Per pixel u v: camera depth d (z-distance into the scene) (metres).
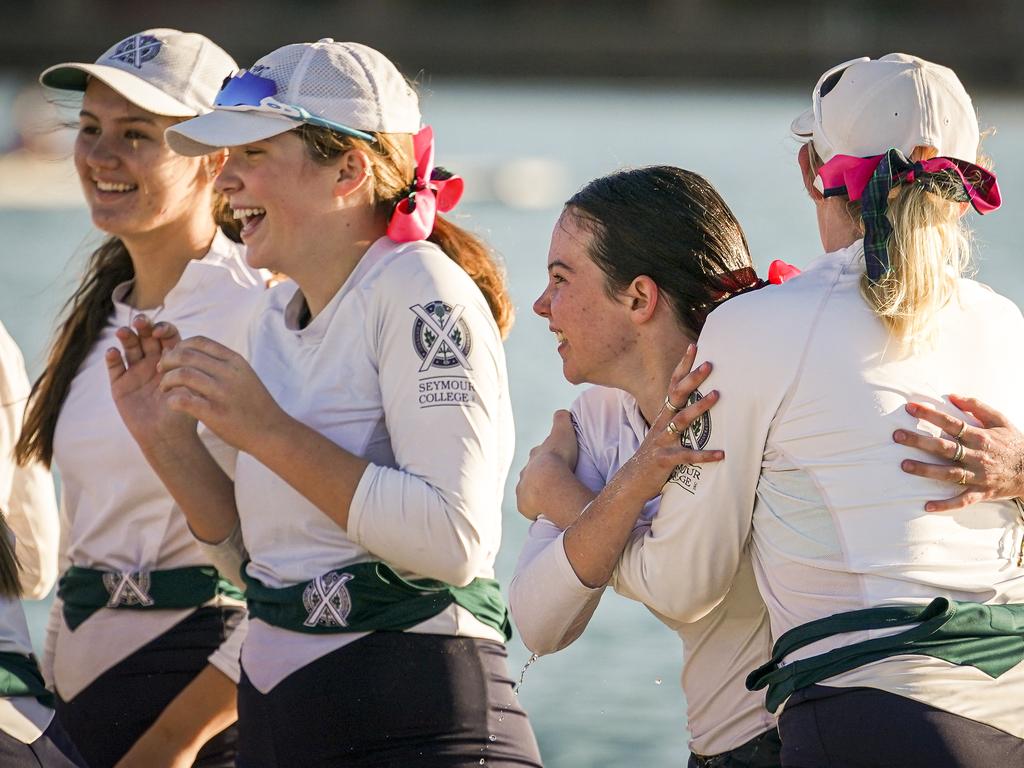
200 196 13.67
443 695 10.77
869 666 9.02
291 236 11.14
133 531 13.20
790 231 70.44
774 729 10.42
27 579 13.95
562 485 11.32
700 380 9.82
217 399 10.48
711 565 9.98
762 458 9.72
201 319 13.55
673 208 10.62
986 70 178.00
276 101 10.94
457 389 10.64
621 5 190.75
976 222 76.00
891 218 9.38
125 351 12.10
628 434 11.48
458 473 10.56
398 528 10.45
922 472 9.22
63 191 81.62
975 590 9.20
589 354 10.88
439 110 153.00
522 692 21.11
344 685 10.70
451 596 10.97
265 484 11.12
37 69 177.38
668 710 20.39
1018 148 115.94
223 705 12.90
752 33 186.75
